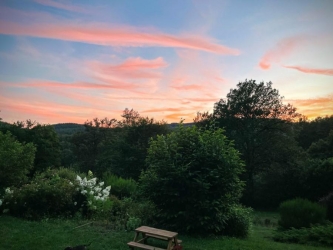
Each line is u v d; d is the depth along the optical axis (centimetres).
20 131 4209
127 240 827
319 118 5062
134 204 1255
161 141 1093
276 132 4034
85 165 5316
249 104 4031
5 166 1278
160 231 745
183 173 980
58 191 1084
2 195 1120
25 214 1019
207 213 980
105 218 1103
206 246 839
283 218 1412
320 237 1139
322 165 3241
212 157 1012
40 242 756
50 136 4403
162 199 1022
